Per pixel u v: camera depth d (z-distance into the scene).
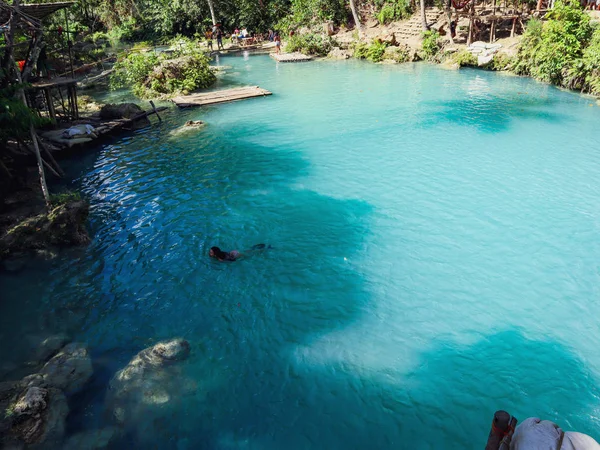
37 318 9.56
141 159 18.11
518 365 8.05
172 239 12.35
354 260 11.20
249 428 7.09
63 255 11.65
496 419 5.01
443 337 8.77
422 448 6.71
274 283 10.46
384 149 17.86
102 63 39.09
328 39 40.59
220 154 18.23
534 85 25.81
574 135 18.09
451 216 12.88
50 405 7.23
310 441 6.86
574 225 12.11
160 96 28.20
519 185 14.37
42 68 20.17
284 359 8.36
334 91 27.19
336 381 7.86
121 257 11.59
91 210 14.01
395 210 13.37
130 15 58.09
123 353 8.60
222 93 27.45
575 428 6.87
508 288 10.02
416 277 10.51
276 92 27.78
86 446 6.75
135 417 7.23
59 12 41.56
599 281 10.08
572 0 24.31
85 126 19.58
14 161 16.72
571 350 8.33
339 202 13.99
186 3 50.53
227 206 14.02
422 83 27.77
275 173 16.23
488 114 21.16
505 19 32.03
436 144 18.00
